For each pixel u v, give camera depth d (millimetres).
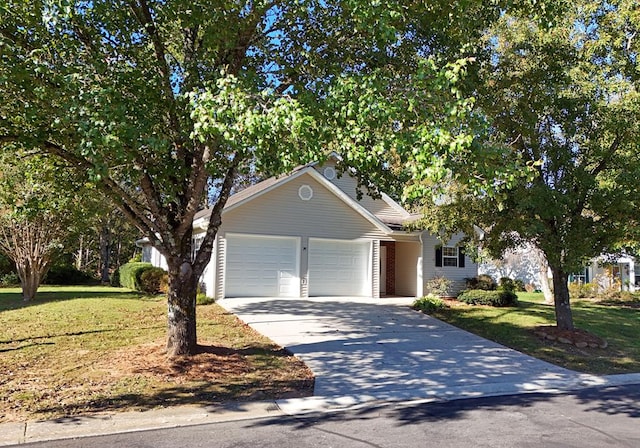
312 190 18828
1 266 24641
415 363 9727
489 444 5438
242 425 5996
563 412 6922
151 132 7074
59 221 16469
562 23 11250
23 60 6410
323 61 8492
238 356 9328
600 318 16422
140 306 15492
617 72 11734
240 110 5762
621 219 11008
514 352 11180
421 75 6238
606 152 11359
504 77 11422
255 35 8617
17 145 7043
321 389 7688
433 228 13844
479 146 6098
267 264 18016
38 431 5551
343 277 19547
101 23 7535
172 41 8641
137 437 5457
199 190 8516
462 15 7633
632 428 6148
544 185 11141
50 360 8648
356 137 6168
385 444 5375
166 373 7930
